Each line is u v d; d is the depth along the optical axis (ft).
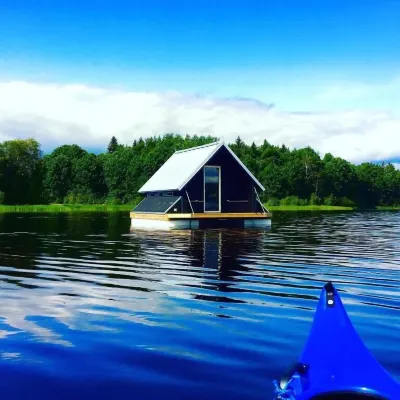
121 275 39.01
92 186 315.99
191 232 82.69
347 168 353.10
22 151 290.56
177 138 385.70
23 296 31.30
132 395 16.96
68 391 17.28
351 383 15.92
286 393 15.39
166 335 23.34
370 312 27.68
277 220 125.80
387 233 80.23
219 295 31.83
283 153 416.67
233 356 20.63
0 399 16.65
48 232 81.61
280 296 31.55
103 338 22.86
